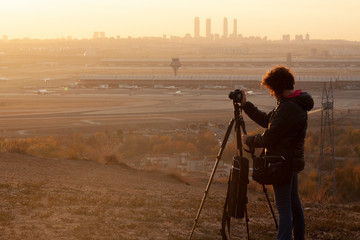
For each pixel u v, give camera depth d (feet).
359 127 356.18
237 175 22.35
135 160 257.14
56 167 70.44
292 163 22.29
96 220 32.19
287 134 22.15
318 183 159.12
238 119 23.26
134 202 42.47
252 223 36.50
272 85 22.54
